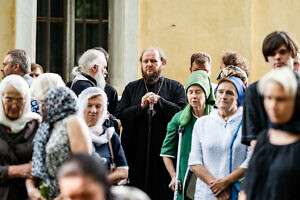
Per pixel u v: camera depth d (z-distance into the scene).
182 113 9.75
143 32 13.67
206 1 13.81
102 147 8.87
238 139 8.72
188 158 9.55
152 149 10.70
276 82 6.55
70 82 10.95
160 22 13.70
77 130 7.39
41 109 8.04
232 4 13.90
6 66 10.86
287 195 6.50
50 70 13.59
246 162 8.58
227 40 13.88
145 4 13.67
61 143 7.37
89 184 5.09
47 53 13.56
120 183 8.91
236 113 8.83
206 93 9.68
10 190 8.10
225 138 8.75
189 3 13.77
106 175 5.21
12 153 8.16
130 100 11.18
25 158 8.18
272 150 6.65
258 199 6.63
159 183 10.64
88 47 13.74
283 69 6.63
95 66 10.60
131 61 13.64
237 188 8.61
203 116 9.02
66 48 13.62
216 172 8.73
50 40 13.59
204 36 13.80
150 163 10.70
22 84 8.23
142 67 11.25
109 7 13.75
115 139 8.99
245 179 6.79
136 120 10.81
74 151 7.34
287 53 7.64
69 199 5.11
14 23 13.18
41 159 7.51
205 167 8.82
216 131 8.81
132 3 13.63
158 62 11.18
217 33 13.85
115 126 10.70
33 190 7.80
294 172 6.50
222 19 13.86
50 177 7.46
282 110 6.56
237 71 9.47
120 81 13.63
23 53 10.96
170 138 9.88
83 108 8.84
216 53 13.84
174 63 13.70
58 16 13.62
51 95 7.54
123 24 13.62
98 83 10.62
